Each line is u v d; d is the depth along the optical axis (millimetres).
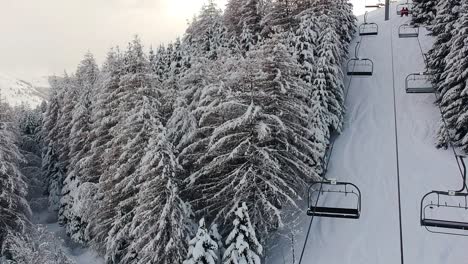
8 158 30125
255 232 23688
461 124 29500
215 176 25062
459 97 30469
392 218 26062
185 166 25953
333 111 34594
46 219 44625
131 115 25062
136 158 24953
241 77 23719
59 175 43250
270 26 40125
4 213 30188
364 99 40062
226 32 42875
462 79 30078
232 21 46656
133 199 24828
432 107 36438
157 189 23109
